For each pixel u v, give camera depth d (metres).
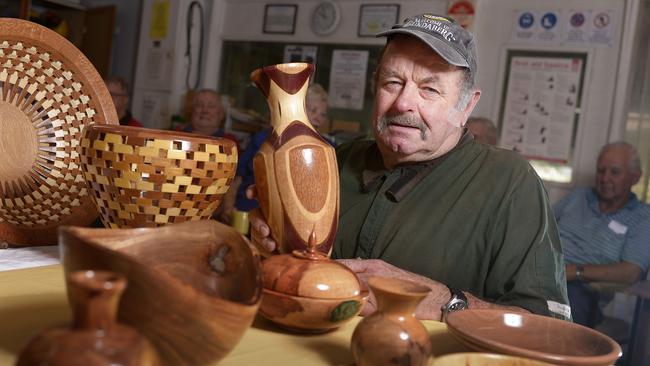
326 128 4.29
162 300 0.55
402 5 3.98
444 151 1.41
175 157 0.90
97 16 5.10
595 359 0.71
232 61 4.73
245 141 4.63
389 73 1.36
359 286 0.83
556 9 3.47
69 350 0.44
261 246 0.99
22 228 1.18
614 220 3.03
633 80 3.30
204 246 0.73
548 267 1.25
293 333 0.84
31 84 1.15
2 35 1.10
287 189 0.94
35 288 0.91
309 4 4.36
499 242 1.30
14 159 1.14
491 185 1.35
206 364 0.60
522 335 0.86
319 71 4.34
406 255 1.35
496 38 3.62
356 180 1.51
